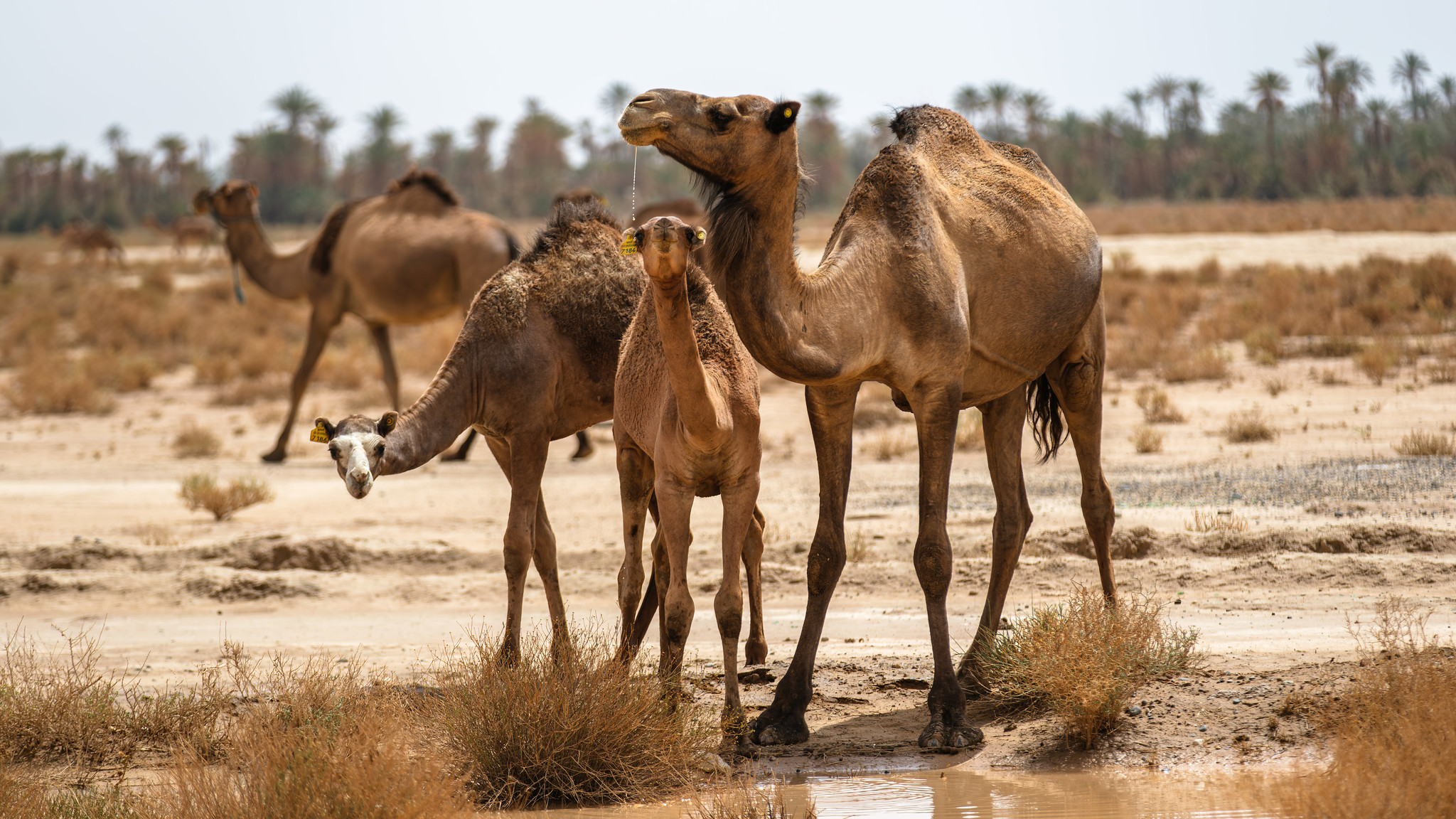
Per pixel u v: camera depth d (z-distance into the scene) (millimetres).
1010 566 26656
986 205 25328
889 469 57031
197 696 25734
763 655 28016
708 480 21938
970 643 29672
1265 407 66625
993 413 27062
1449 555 34000
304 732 19938
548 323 27625
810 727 23781
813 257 132750
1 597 37156
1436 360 78125
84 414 83438
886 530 42281
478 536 44406
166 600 36906
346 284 63281
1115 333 95938
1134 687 23453
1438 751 17703
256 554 40375
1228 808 18344
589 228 29312
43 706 23688
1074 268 26312
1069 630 23891
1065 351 28031
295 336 123125
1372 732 19328
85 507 51594
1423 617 25875
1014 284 25125
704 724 22438
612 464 61344
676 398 20281
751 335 20750
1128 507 42938
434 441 25922
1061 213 26875
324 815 17500
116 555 40719
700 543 41250
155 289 159000
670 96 20062
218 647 31094
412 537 43906
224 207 66875
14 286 167875
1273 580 32969
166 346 118375
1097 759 21328
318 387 91375
